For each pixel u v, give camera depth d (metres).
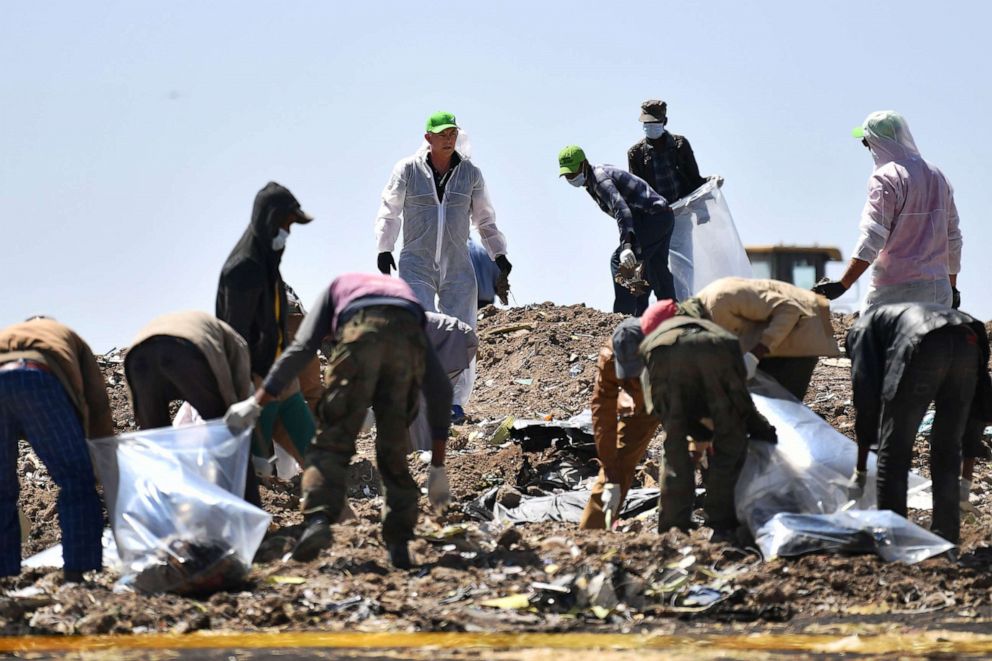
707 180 38.00
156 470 19.48
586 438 28.73
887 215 25.66
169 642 16.84
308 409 23.73
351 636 17.02
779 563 19.72
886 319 20.91
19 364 19.22
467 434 31.67
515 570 19.45
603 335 43.06
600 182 35.88
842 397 34.97
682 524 21.19
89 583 19.27
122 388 36.59
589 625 17.70
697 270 37.06
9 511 19.86
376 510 24.83
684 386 20.78
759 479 21.27
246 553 19.08
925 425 30.78
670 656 15.58
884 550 20.06
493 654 15.77
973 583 19.25
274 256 23.23
